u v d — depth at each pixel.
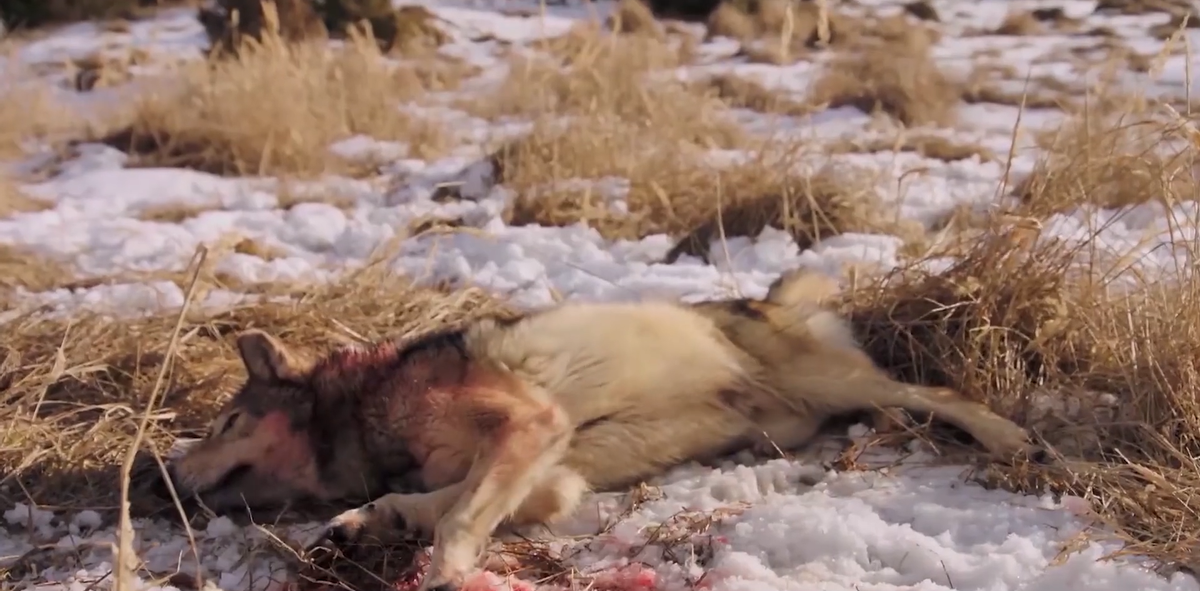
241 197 9.13
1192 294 4.63
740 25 16.25
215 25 15.05
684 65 13.86
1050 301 5.14
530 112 11.51
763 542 3.82
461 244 7.71
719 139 10.22
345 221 8.43
